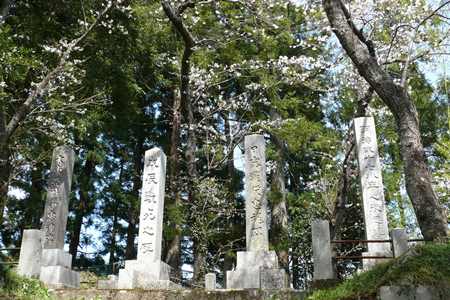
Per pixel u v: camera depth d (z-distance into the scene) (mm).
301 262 16891
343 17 7207
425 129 17828
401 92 6477
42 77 11820
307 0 14289
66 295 7430
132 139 21234
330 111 17984
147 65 16406
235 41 15867
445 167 15141
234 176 18531
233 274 8617
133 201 18203
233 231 16859
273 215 16219
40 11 12508
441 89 17422
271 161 16609
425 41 11922
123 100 15422
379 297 3553
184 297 7180
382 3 12148
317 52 16359
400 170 16656
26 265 8594
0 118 9398
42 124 12492
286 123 15016
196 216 13984
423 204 5754
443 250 3607
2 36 9102
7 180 12492
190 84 15703
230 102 16375
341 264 15477
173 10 13281
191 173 14461
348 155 13773
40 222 17219
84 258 22391
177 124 15273
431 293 3383
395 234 8352
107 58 14094
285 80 15188
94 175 20859
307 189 18734
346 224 16406
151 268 8961
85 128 13641
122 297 7348
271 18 14695
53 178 10609
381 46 12398
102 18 13148
